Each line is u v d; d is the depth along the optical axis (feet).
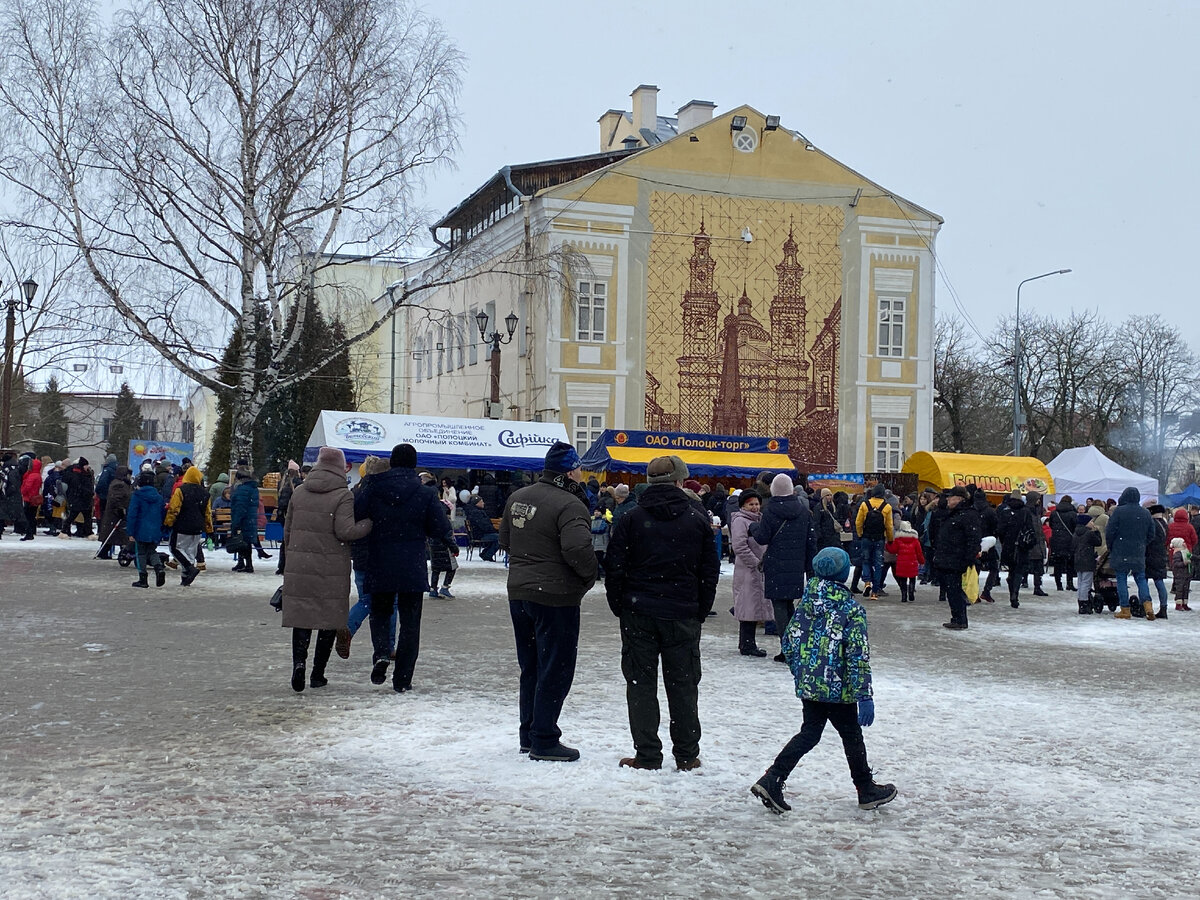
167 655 40.78
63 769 24.61
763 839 20.85
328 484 34.30
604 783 24.47
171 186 100.58
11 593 59.36
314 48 102.17
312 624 33.88
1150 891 18.58
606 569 25.90
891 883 18.63
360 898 17.28
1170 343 210.18
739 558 45.70
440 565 63.87
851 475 120.78
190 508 66.39
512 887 17.94
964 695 37.24
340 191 103.71
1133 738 30.96
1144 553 64.49
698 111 165.48
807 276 149.07
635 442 116.98
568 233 140.87
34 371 123.65
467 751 27.02
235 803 22.31
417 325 190.08
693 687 26.07
